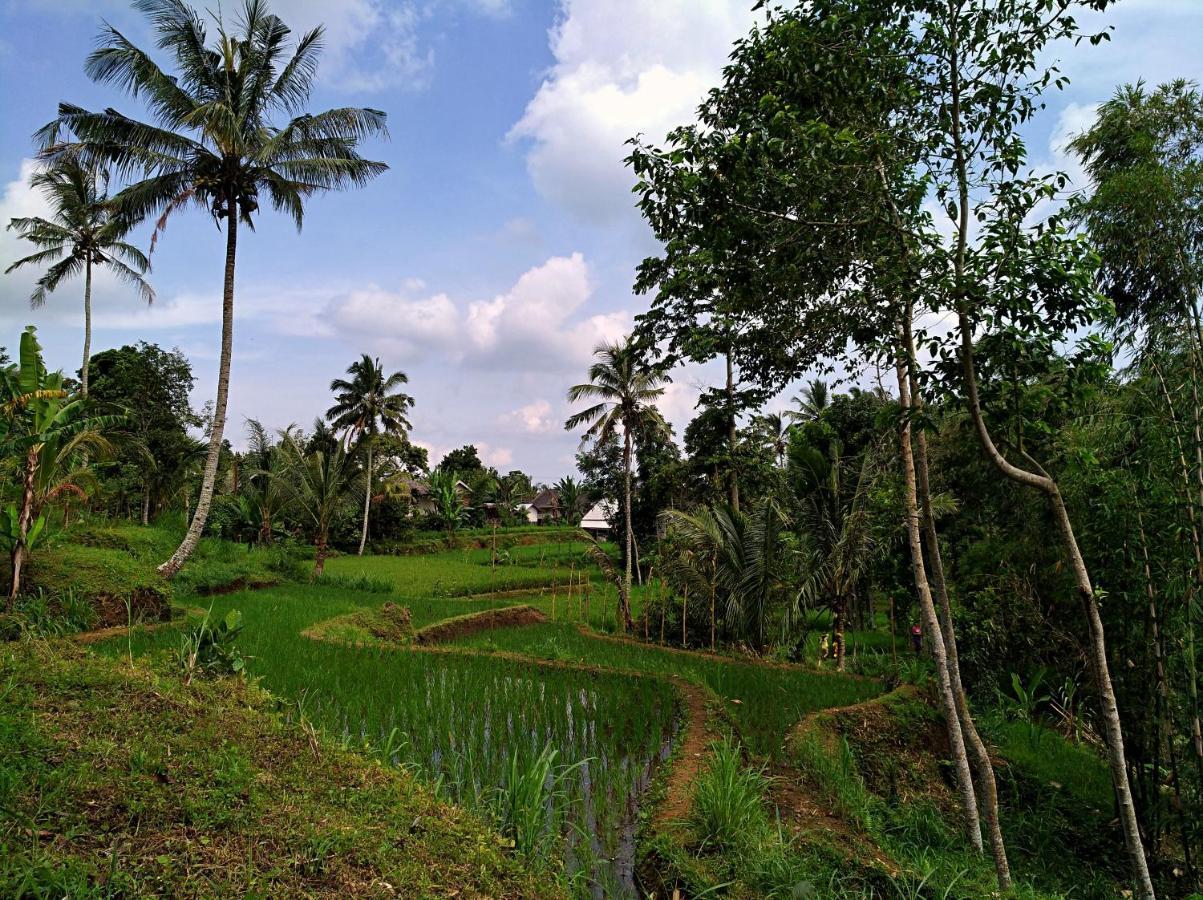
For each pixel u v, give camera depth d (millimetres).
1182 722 7840
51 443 11789
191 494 33156
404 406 44906
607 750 7520
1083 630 10172
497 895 3812
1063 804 8984
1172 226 6961
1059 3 5223
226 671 6492
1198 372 7004
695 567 16000
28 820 3188
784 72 5660
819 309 6633
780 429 30703
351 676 9508
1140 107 7355
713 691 9867
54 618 11078
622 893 4793
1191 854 7613
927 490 7133
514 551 47750
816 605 15883
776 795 6707
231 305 17828
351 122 18078
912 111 6094
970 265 5422
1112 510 7629
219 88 17156
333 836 3754
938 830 7020
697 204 5699
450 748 6980
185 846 3393
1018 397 5652
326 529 28688
